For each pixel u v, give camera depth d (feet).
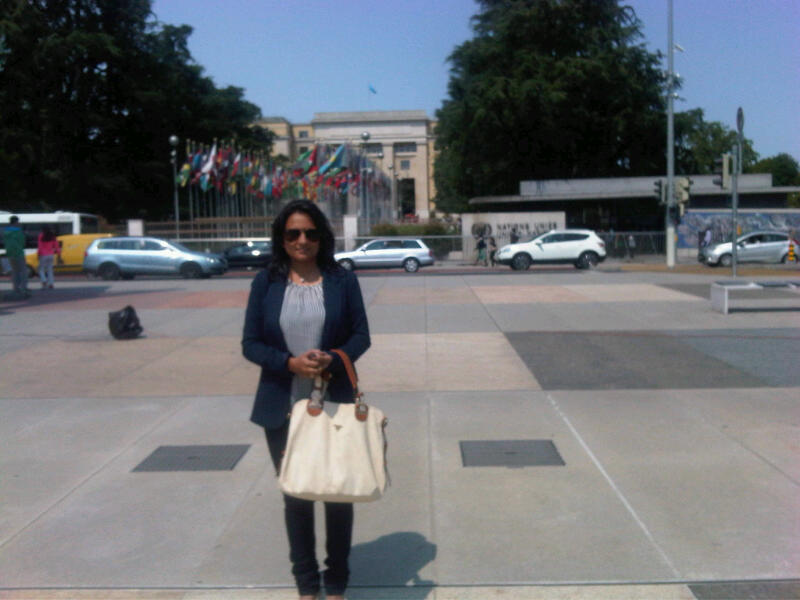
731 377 29.22
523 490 17.80
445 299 57.88
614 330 41.55
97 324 46.85
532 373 30.71
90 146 182.80
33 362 34.47
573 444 21.22
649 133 172.96
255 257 120.26
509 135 172.04
